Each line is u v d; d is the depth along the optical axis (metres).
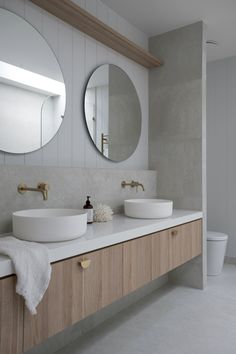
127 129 2.82
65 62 2.16
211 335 2.03
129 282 1.80
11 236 1.52
